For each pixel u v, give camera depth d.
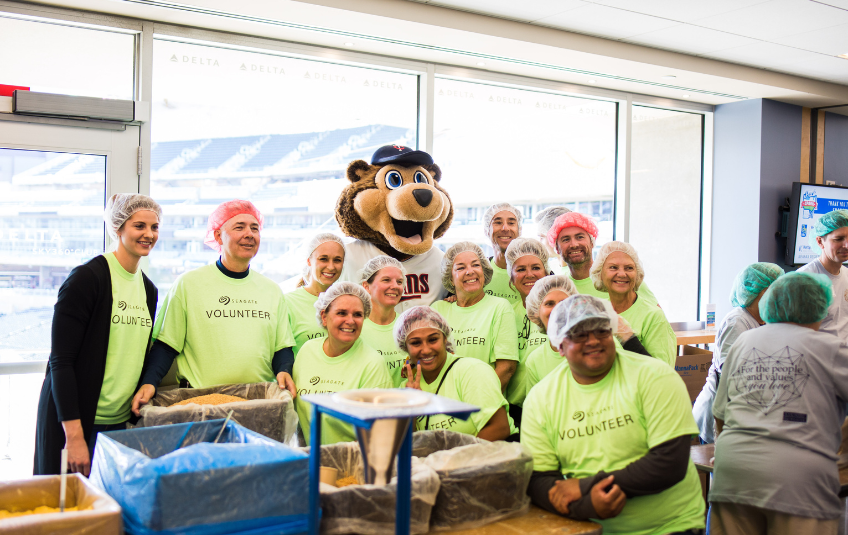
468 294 2.83
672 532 1.79
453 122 4.19
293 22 3.30
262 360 2.63
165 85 3.31
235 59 3.50
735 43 4.05
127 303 2.42
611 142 4.84
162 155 3.28
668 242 5.21
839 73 4.71
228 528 1.44
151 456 1.91
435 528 1.69
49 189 3.01
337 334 2.41
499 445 1.86
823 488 1.98
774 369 2.10
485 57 3.96
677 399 1.77
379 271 2.72
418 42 3.66
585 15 3.56
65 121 2.99
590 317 1.78
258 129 3.55
